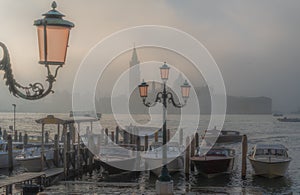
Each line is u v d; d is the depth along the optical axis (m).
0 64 4.95
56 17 4.89
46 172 25.19
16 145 33.03
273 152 27.80
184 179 26.52
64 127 26.42
